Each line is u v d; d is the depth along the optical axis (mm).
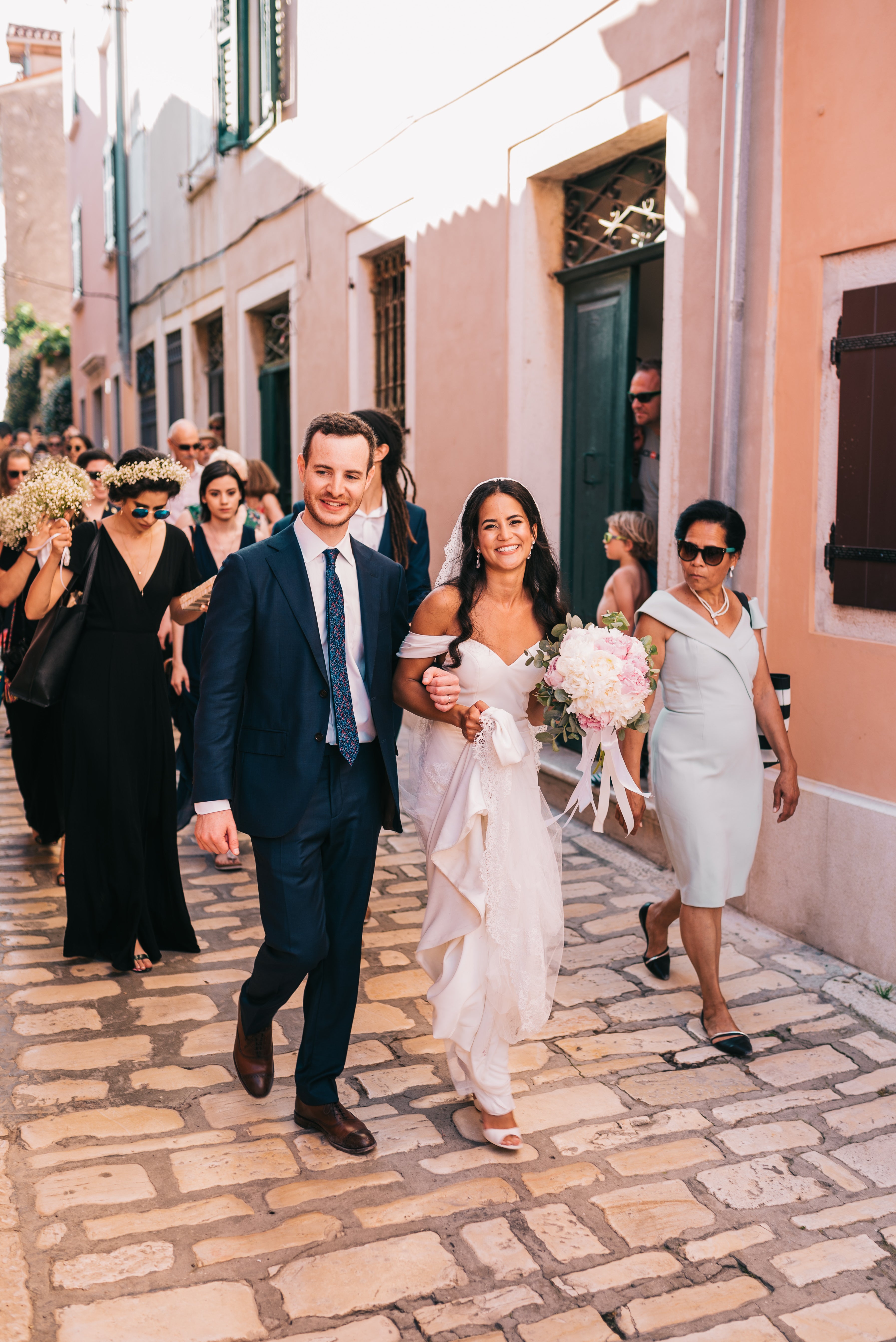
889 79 3725
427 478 7371
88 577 3865
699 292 4734
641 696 2756
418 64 7047
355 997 2922
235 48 10188
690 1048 3473
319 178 8766
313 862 2777
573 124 5531
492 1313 2318
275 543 2764
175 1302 2322
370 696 2814
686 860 3479
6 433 10219
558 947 2941
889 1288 2432
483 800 2766
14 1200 2650
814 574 4180
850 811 3963
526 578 2938
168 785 4020
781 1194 2742
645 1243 2553
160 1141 2916
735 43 4293
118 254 15852
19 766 4930
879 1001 3746
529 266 6070
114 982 3875
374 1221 2598
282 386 10578
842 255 3984
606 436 5875
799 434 4199
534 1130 3004
